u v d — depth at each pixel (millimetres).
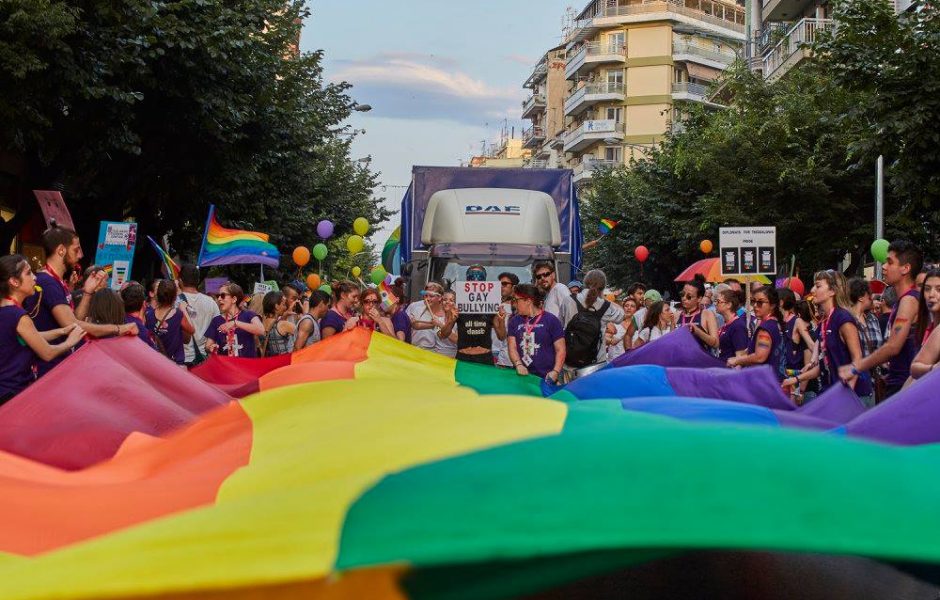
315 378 8727
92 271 9906
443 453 3836
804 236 32562
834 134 30203
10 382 8328
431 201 20156
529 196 20094
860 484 2479
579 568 2645
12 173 29266
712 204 33125
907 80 18594
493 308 14133
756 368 8844
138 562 2359
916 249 8930
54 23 19562
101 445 5867
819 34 19578
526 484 2570
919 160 19016
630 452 2680
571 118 113062
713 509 2369
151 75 23859
